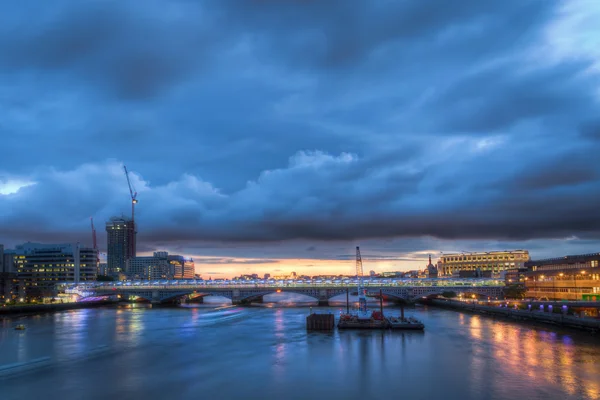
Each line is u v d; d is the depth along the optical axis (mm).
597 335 144875
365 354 120812
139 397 85750
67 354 128250
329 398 83125
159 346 140625
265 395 85438
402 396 83500
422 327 165750
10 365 114062
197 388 90750
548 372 98125
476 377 95000
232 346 138125
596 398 80875
